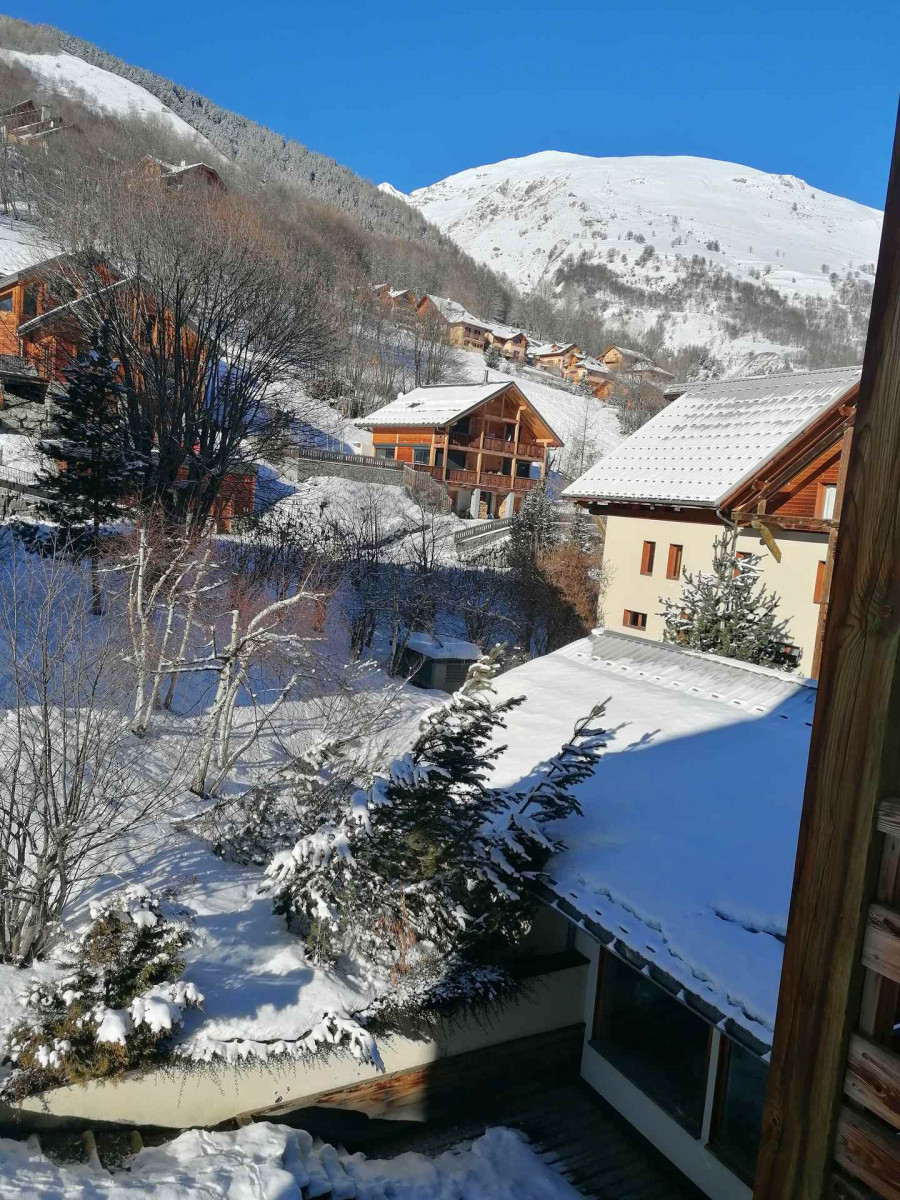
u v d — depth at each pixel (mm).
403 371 63938
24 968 7082
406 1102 7406
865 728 2352
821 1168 2467
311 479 36531
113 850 8586
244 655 11117
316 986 7172
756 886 6281
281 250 31234
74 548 16578
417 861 7082
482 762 7180
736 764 8367
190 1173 5898
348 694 13922
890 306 2273
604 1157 7336
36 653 9195
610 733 8930
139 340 23188
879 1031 2393
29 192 31641
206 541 17078
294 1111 6965
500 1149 7219
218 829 9359
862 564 2359
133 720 11531
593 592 29547
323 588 19656
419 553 27391
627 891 6301
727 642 18016
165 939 6887
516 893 6781
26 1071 6090
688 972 5461
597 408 77188
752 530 20719
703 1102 7008
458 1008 7344
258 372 25766
